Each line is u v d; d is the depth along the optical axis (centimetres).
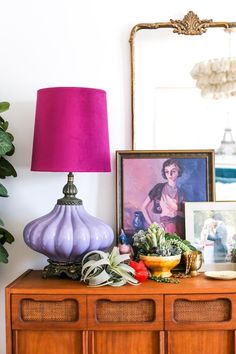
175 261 184
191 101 210
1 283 212
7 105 196
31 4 212
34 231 181
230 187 210
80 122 177
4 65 212
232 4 211
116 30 211
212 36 209
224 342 172
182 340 172
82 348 170
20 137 212
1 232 201
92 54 211
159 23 207
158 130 210
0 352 210
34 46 211
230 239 203
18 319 170
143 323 170
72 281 182
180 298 170
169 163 208
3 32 211
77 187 211
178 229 206
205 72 210
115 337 172
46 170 177
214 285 174
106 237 185
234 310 171
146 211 206
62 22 212
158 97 210
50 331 171
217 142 210
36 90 212
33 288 170
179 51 209
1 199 212
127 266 176
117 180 207
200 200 207
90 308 169
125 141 211
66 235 177
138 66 209
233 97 210
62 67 212
